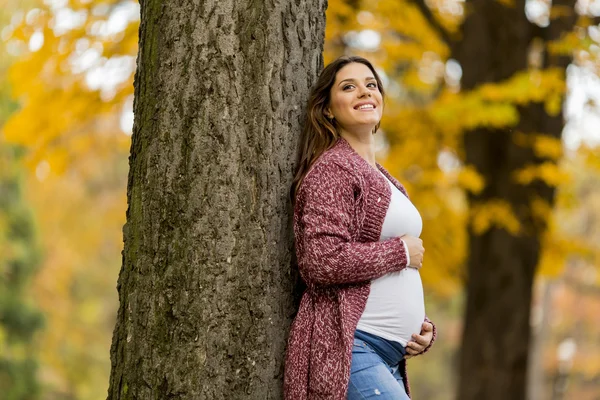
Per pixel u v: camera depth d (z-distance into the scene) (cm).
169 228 322
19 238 2017
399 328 330
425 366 3372
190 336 319
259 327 325
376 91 356
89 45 752
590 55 773
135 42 757
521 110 902
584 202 2305
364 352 322
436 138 905
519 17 916
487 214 877
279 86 334
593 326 2688
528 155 909
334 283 317
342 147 346
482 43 920
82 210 2133
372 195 332
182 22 326
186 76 324
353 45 927
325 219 316
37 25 749
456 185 856
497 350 938
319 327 321
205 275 320
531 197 912
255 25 330
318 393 316
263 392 325
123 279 334
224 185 322
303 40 345
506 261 936
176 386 318
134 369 324
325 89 351
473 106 773
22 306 2005
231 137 324
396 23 933
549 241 986
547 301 2173
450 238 1027
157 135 326
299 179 336
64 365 2273
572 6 882
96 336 2458
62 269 2214
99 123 920
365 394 317
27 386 1986
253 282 324
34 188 2062
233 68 326
